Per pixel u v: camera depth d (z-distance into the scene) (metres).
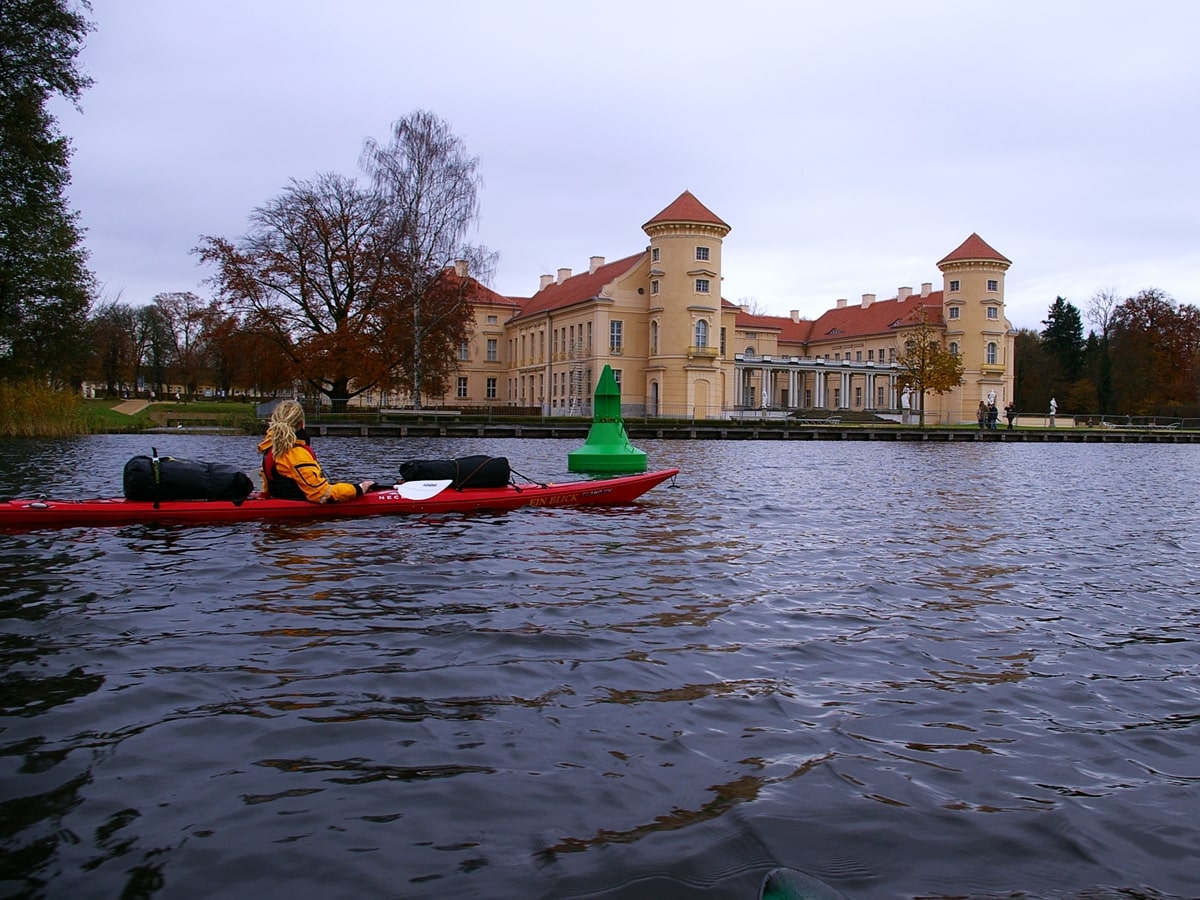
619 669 5.29
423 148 49.03
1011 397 86.19
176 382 99.75
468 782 3.71
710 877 3.04
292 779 3.72
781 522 12.40
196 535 9.84
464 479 12.62
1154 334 85.38
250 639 5.77
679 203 68.38
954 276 82.62
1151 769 4.07
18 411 32.47
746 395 88.75
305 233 48.78
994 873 3.13
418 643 5.73
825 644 6.00
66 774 3.74
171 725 4.29
